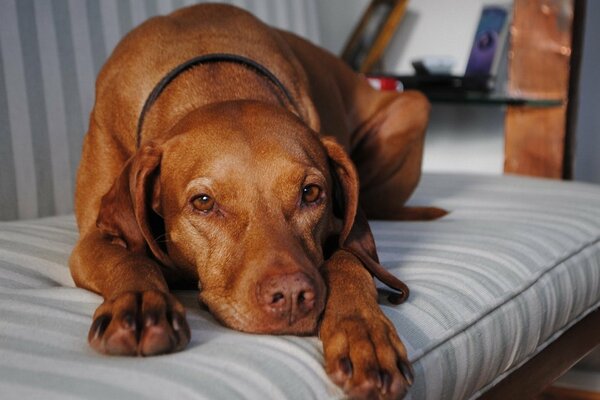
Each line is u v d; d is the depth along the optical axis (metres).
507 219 2.08
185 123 1.48
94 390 0.95
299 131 1.46
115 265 1.33
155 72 1.74
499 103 3.15
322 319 1.20
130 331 1.06
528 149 3.27
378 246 1.79
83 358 1.05
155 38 1.81
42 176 2.24
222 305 1.27
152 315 1.08
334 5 3.82
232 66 1.74
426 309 1.36
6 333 1.14
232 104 1.49
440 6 3.81
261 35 1.90
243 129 1.40
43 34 2.23
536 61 3.25
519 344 1.57
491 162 3.71
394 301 1.35
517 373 1.67
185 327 1.11
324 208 1.43
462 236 1.85
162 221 1.52
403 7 3.58
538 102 3.16
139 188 1.41
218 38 1.83
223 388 0.98
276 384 1.02
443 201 2.45
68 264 1.60
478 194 2.52
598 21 3.35
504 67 3.64
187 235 1.39
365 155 2.46
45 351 1.08
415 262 1.64
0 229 1.78
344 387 1.06
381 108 2.52
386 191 2.40
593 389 2.62
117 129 1.76
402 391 1.06
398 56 3.92
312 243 1.39
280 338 1.17
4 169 2.14
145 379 0.98
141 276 1.25
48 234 1.80
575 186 2.60
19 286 1.44
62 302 1.31
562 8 3.18
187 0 2.72
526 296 1.62
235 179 1.34
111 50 2.43
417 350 1.24
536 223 2.02
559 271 1.79
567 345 1.90
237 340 1.14
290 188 1.36
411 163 2.43
